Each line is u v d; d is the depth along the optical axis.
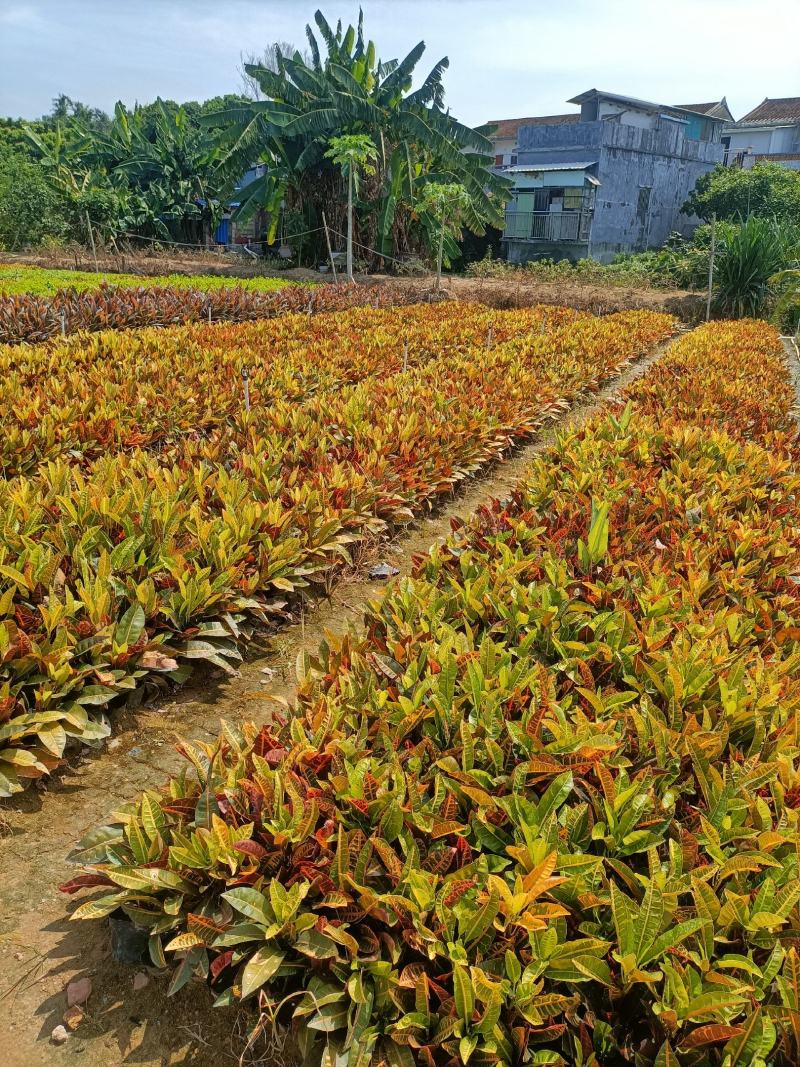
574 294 22.08
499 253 33.66
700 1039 1.74
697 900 1.97
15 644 3.23
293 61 25.05
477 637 3.43
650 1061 1.79
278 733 2.71
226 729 2.71
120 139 34.16
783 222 24.53
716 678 2.91
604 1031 1.85
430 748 2.62
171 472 5.17
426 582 3.67
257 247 32.09
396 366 10.15
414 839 2.25
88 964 2.48
